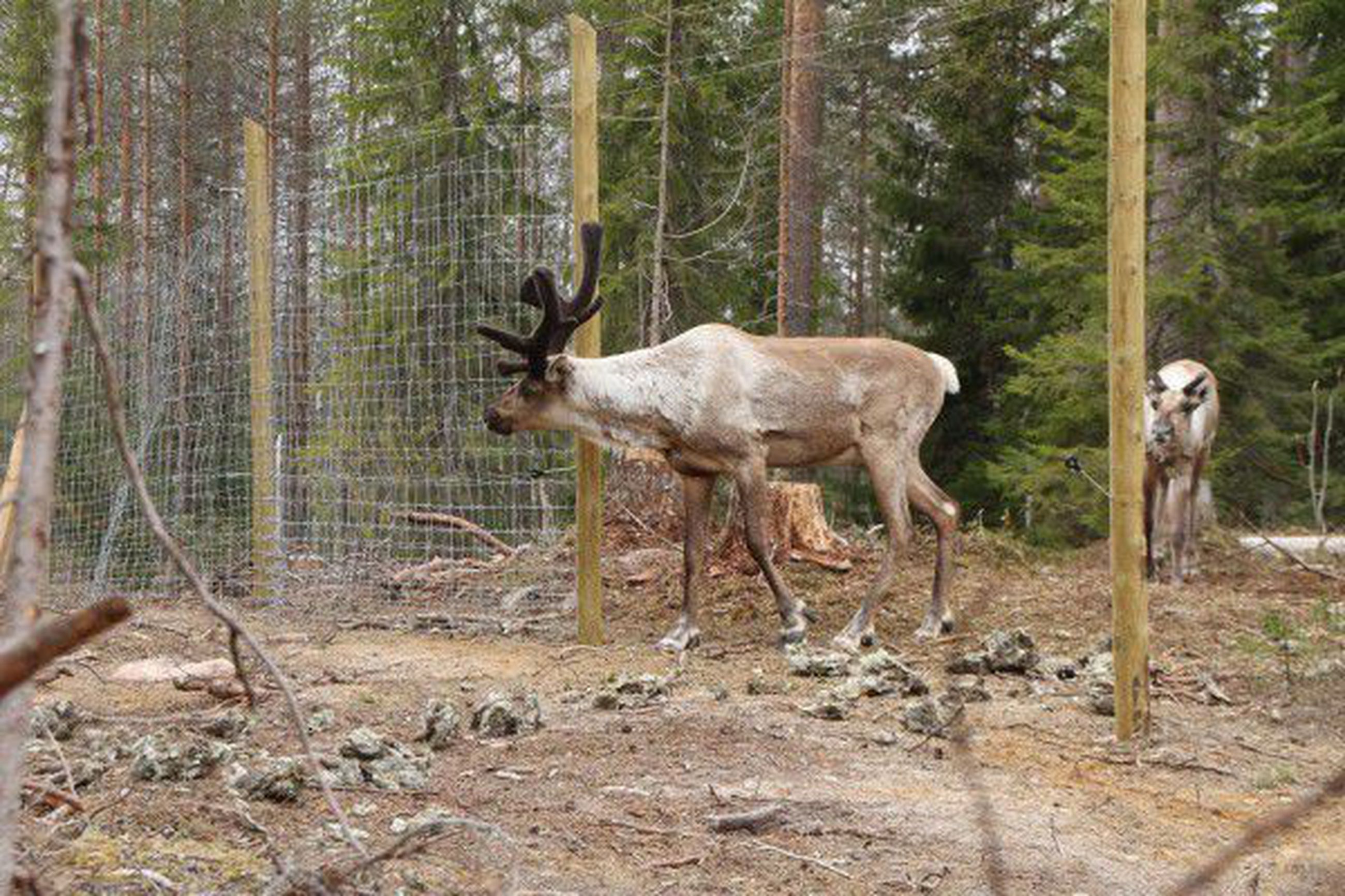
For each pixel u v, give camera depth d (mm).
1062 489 14555
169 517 9336
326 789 1769
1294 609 7828
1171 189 14688
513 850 2941
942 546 7430
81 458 10016
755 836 3758
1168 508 10523
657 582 8664
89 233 16703
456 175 9062
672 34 16203
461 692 5770
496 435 8953
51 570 9945
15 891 2154
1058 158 15273
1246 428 14273
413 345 8461
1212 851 3738
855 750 4703
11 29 16359
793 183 16453
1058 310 17859
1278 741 4988
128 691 5816
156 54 23344
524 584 8672
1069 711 5410
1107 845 3762
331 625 7969
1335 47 17047
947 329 20156
